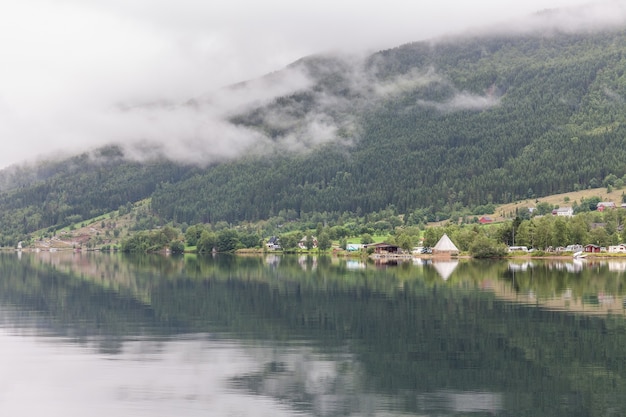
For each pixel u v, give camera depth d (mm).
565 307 113312
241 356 79438
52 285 171500
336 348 83312
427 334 91188
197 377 70438
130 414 59406
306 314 110750
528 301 121125
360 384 67375
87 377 70938
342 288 150250
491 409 59812
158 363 76562
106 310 119562
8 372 73250
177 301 131250
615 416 57969
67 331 97812
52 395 64938
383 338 89000
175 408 60688
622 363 74438
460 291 138875
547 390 64875
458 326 96750
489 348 82125
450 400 62281
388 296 132500
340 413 59000
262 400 62562
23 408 61406
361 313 110625
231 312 114750
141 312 116375
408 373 71125
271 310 116250
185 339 90375
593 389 65250
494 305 116688
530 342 85062
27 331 98188
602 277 168875
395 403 61375
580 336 88562
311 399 62719
